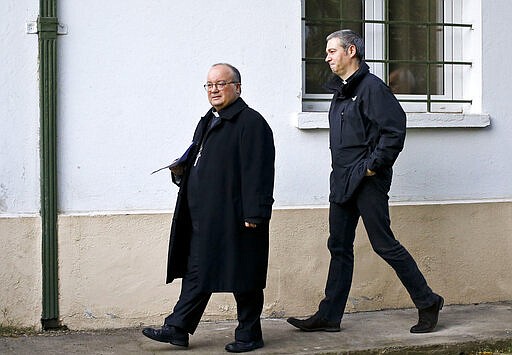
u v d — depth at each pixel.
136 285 6.68
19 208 6.48
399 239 7.29
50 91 6.46
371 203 6.25
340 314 6.54
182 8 6.75
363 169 6.16
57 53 6.48
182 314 5.89
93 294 6.61
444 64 7.77
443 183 7.45
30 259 6.49
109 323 6.64
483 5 7.56
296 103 7.07
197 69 6.80
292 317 6.82
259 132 5.72
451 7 7.78
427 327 6.53
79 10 6.53
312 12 7.41
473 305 7.48
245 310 6.02
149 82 6.70
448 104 7.76
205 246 5.73
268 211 5.71
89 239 6.58
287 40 7.02
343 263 6.49
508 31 7.63
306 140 7.09
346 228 6.41
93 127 6.59
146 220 6.68
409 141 7.34
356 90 6.25
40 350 6.06
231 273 5.73
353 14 7.54
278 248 6.99
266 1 6.96
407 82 7.72
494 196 7.60
